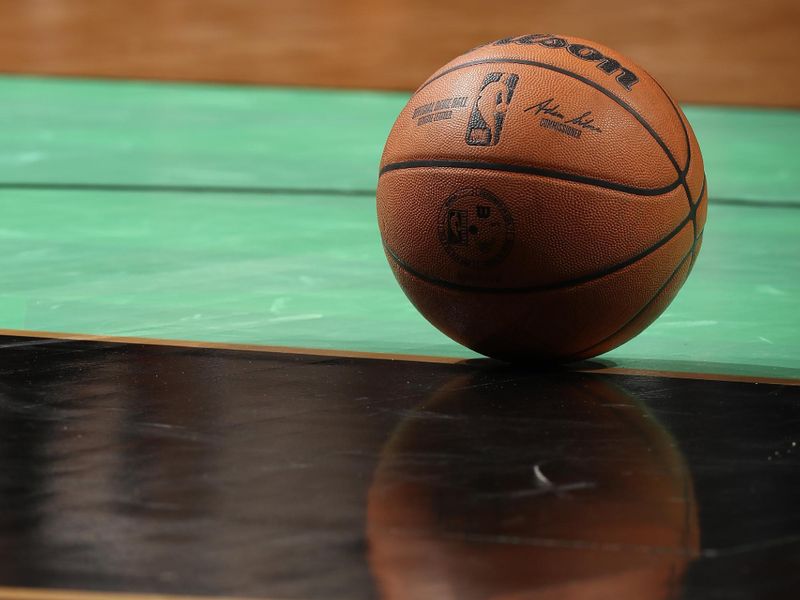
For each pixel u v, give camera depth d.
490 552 3.89
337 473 4.50
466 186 5.43
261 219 9.60
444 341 6.44
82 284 7.51
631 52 18.94
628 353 6.31
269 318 6.81
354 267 8.14
